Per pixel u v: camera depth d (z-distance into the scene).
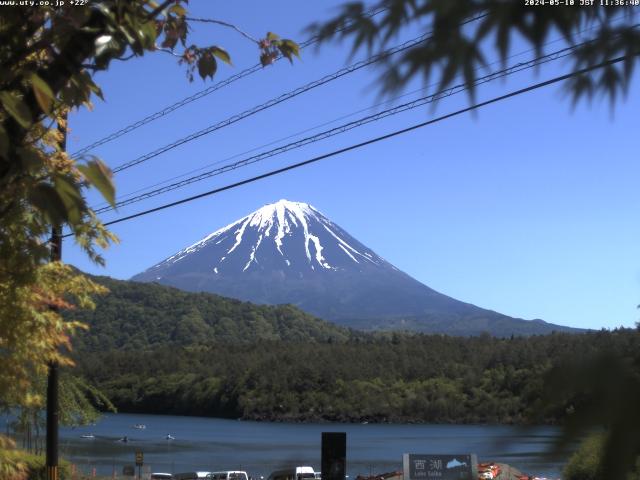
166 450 74.62
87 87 4.75
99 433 100.88
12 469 8.23
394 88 1.45
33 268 6.45
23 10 4.48
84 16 4.25
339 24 1.46
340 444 18.30
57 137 7.65
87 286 8.25
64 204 3.78
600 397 1.27
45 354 7.84
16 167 4.04
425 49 1.40
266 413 111.31
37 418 18.34
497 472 14.79
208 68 5.37
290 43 5.39
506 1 1.34
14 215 5.75
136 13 4.46
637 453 1.22
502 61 1.38
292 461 61.16
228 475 33.31
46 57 5.30
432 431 98.12
